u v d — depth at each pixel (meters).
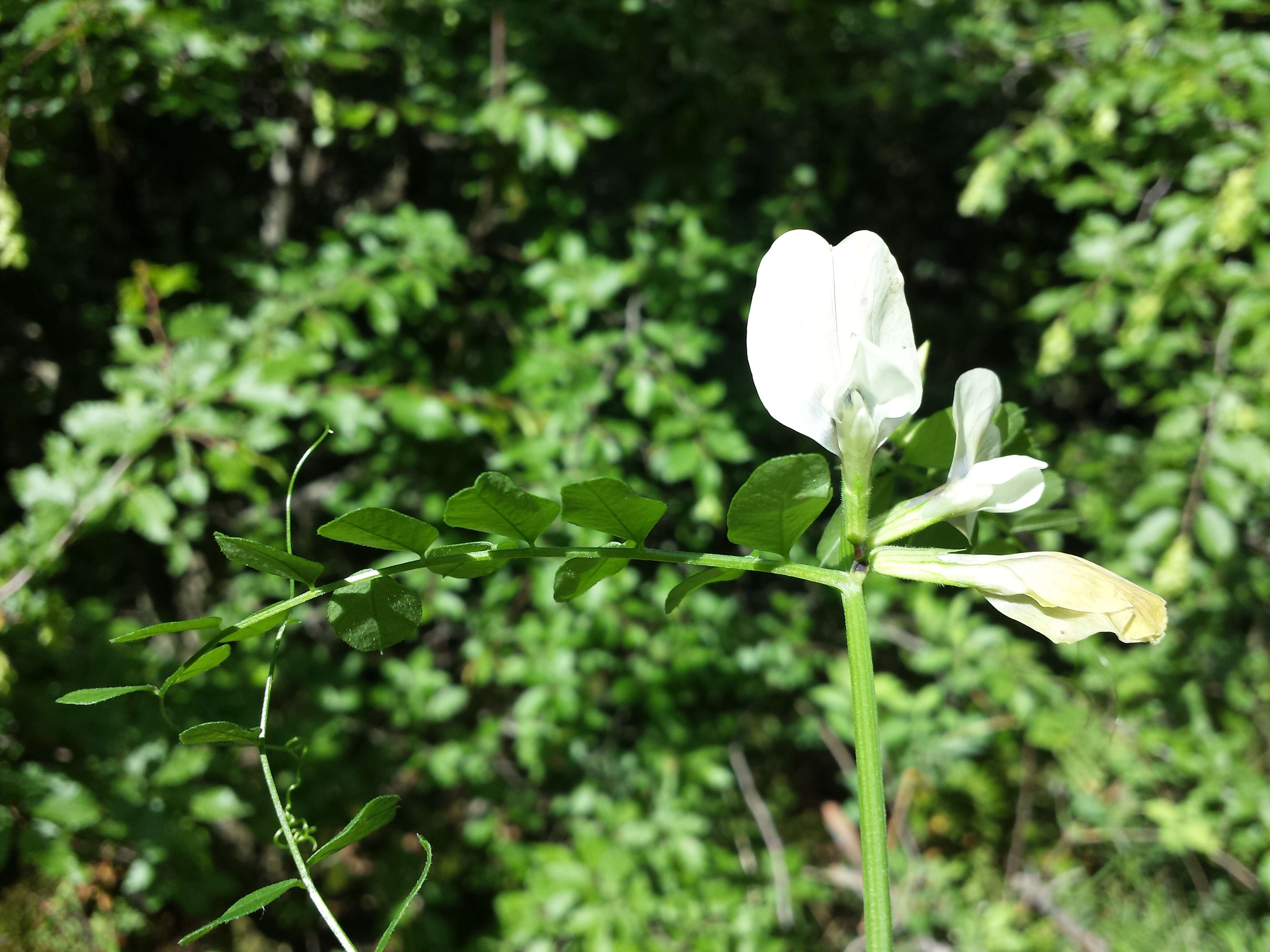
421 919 0.57
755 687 0.65
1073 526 0.23
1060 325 0.52
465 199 0.70
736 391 0.68
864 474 0.12
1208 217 0.46
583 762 0.59
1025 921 0.59
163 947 0.50
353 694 0.53
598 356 0.53
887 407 0.12
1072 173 0.80
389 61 0.58
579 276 0.53
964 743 0.58
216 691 0.47
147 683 0.42
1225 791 0.56
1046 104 0.57
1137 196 0.54
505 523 0.11
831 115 0.77
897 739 0.57
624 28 0.61
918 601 0.59
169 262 0.66
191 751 0.41
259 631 0.11
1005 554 0.15
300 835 0.12
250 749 0.50
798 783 0.75
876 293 0.12
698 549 0.62
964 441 0.13
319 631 0.65
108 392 0.59
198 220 0.70
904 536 0.12
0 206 0.36
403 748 0.59
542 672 0.52
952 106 0.91
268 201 0.69
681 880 0.52
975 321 0.90
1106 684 0.54
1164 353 0.53
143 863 0.40
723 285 0.55
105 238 0.65
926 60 0.67
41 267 0.55
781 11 0.71
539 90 0.53
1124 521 0.58
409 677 0.54
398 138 0.66
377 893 0.58
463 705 0.55
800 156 0.79
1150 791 0.61
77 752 0.39
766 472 0.11
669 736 0.55
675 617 0.56
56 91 0.38
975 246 0.95
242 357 0.44
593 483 0.11
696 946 0.48
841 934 0.63
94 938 0.38
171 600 0.65
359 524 0.11
